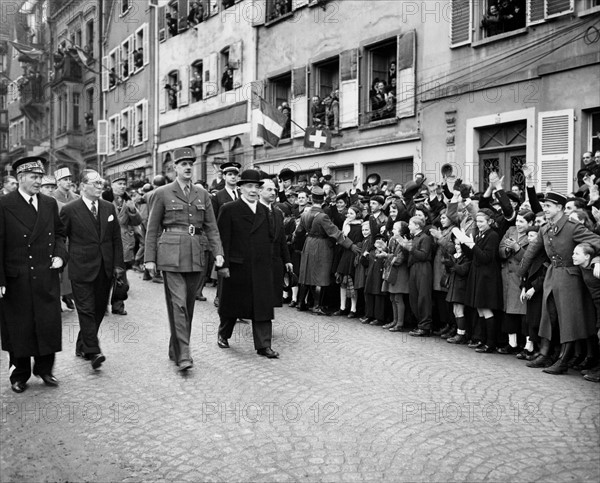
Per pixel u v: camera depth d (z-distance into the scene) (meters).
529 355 7.55
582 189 10.05
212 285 13.73
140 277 14.76
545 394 6.09
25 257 6.27
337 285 11.19
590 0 12.67
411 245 8.92
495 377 6.71
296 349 7.98
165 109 29.19
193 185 7.37
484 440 4.91
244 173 7.79
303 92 20.34
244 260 7.64
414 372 6.89
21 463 4.60
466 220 8.44
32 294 6.26
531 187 8.46
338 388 6.29
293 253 11.45
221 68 25.03
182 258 7.09
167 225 7.19
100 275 7.34
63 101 40.41
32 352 6.23
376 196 10.34
